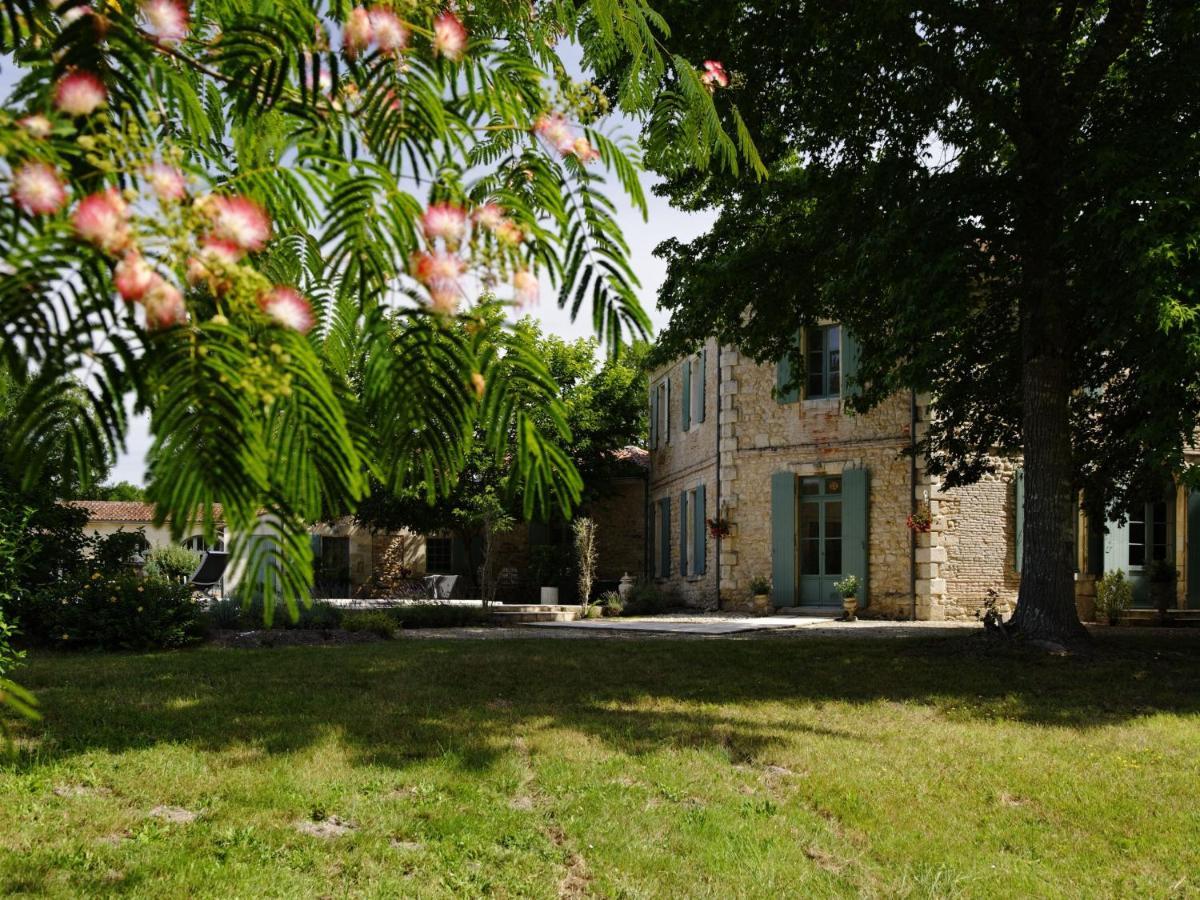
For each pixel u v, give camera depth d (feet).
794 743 21.88
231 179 3.52
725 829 16.01
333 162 3.59
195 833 15.12
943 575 58.65
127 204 2.82
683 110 5.80
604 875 14.14
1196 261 27.43
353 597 84.48
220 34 3.69
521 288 3.60
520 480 3.96
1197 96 30.86
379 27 3.76
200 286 2.99
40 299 2.75
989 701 27.73
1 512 27.22
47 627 37.04
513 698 26.86
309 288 4.08
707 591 69.46
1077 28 36.50
